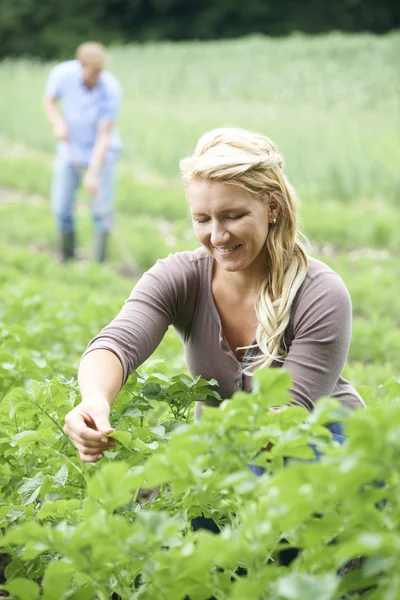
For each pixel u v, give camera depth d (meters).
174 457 2.54
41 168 24.42
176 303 3.93
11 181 23.17
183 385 3.75
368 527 2.35
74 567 2.66
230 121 26.86
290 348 3.76
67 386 3.83
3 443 3.79
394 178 19.17
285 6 54.44
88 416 3.37
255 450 2.75
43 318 7.45
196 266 3.95
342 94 33.03
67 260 14.49
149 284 3.92
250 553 2.42
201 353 3.96
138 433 3.48
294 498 2.21
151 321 3.82
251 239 3.63
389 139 22.78
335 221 16.41
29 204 20.36
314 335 3.70
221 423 2.66
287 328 3.79
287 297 3.74
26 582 2.71
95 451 3.29
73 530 2.65
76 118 13.41
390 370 7.79
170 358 6.79
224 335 3.92
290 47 43.25
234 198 3.56
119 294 12.11
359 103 30.92
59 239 14.44
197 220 3.71
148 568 2.57
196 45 48.84
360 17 53.50
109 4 55.03
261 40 47.66
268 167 3.61
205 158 3.58
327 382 3.72
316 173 19.92
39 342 6.59
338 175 19.77
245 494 2.66
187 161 3.70
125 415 3.57
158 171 23.73
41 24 54.09
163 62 44.91
